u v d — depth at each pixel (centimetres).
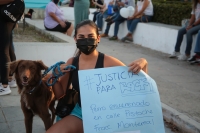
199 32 741
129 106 269
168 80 631
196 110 461
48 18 891
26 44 640
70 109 300
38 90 340
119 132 264
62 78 309
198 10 790
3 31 495
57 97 314
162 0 1277
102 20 1311
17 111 463
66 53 669
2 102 495
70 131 278
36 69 339
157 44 963
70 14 1594
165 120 455
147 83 276
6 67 512
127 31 1126
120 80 274
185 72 705
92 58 299
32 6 998
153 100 273
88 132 262
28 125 363
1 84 528
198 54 756
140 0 1066
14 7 482
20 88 354
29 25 1074
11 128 408
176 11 985
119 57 840
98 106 266
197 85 604
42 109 347
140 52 925
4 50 507
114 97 270
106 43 1066
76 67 299
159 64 773
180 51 873
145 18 1061
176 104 485
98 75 274
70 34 902
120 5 1142
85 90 269
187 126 410
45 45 648
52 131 273
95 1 1451
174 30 883
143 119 269
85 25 285
